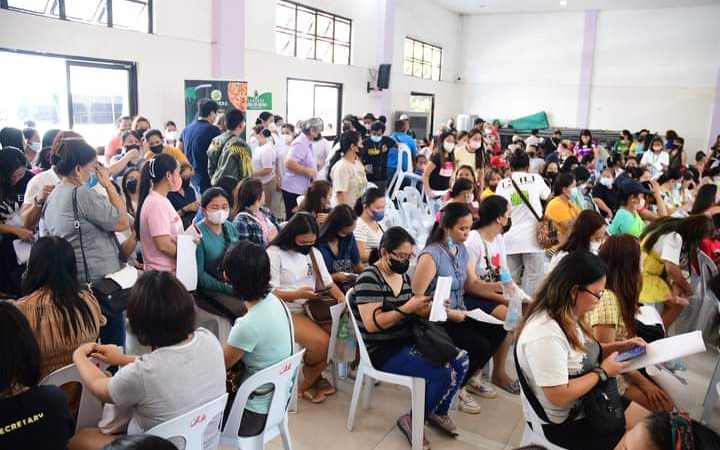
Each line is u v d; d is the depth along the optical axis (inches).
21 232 122.3
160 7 280.2
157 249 112.7
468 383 124.5
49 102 240.7
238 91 283.6
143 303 63.3
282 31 375.6
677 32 528.7
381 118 291.3
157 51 281.4
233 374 82.8
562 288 74.6
